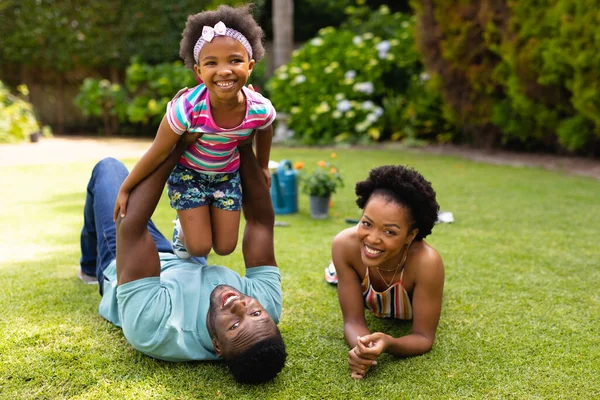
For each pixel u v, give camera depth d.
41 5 11.10
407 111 10.16
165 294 2.05
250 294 2.13
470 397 1.86
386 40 11.40
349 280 2.31
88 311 2.56
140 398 1.85
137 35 11.66
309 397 1.87
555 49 6.56
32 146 9.48
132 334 2.01
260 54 1.95
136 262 2.01
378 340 1.98
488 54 7.88
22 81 11.86
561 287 2.95
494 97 8.22
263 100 2.01
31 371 2.00
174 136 1.89
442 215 4.49
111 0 11.37
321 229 4.22
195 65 1.88
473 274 3.15
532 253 3.56
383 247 2.02
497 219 4.51
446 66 8.49
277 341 1.85
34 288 2.87
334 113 9.91
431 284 2.16
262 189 2.22
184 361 2.09
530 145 8.57
